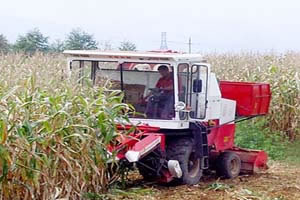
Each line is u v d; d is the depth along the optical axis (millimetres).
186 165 9375
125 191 8648
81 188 7559
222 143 10453
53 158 7109
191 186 9523
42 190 7066
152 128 9258
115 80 9414
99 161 7746
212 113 9961
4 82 7809
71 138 7340
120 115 8320
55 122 7121
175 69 9117
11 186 6758
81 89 8117
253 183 10227
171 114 9242
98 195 7945
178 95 9219
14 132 6672
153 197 8578
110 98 8156
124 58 9211
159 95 9281
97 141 7660
